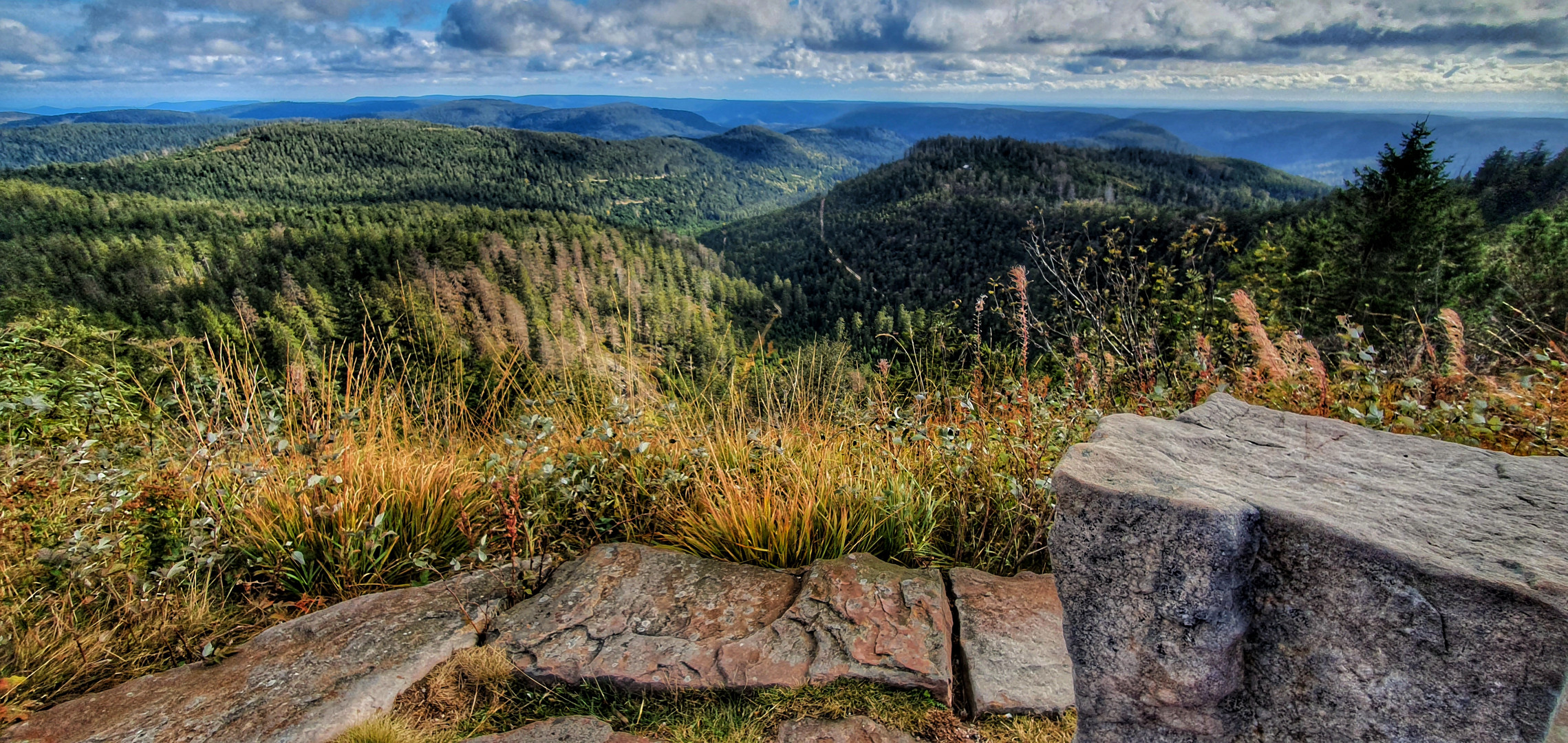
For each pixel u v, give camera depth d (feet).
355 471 8.79
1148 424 4.86
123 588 7.09
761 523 8.09
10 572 6.79
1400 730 3.17
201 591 7.47
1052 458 8.91
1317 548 3.30
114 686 6.17
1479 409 7.54
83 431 9.39
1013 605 6.72
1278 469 4.18
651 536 8.96
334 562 7.89
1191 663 3.51
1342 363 9.68
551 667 5.94
